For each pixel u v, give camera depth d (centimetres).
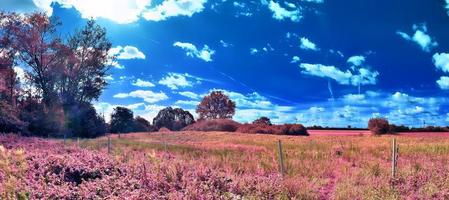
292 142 3306
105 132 6141
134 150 2530
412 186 1286
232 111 10538
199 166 1426
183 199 1028
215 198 1065
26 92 5878
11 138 2822
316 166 1725
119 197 1011
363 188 1233
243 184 1241
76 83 6100
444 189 1183
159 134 5369
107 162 1451
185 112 9944
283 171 1471
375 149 2419
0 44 5700
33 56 5788
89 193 1052
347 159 2050
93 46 6266
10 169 1194
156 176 1243
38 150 2011
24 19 5838
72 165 1326
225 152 2295
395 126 5094
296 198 1155
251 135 5109
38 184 1102
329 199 1186
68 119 5619
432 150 2297
